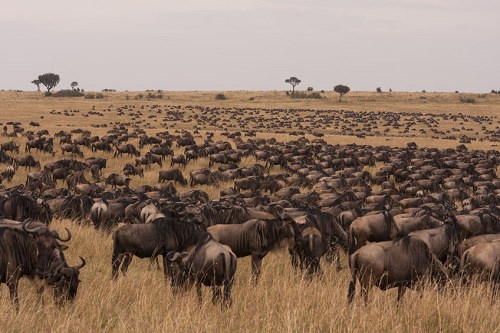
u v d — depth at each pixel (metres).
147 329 17.62
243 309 20.75
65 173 74.25
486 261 22.47
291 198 52.34
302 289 22.17
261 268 28.66
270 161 93.69
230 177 77.50
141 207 38.72
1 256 20.03
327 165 91.06
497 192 65.12
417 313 18.94
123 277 25.97
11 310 18.31
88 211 43.16
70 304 20.23
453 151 114.19
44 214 38.28
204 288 23.78
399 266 21.28
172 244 26.62
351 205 42.91
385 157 102.56
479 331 17.42
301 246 28.20
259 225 27.20
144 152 107.81
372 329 17.41
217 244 21.89
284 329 17.59
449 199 61.75
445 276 22.06
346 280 27.47
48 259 20.61
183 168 90.75
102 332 17.69
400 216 36.31
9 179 72.12
